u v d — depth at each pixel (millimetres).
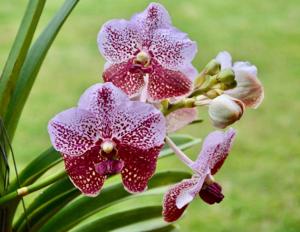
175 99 444
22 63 447
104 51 433
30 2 459
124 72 434
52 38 463
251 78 447
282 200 1156
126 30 430
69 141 413
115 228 516
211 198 423
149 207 522
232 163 1255
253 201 1148
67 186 477
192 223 1088
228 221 1098
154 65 435
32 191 429
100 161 418
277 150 1302
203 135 1350
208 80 435
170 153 507
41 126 1333
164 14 434
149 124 414
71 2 463
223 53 457
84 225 518
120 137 416
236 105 419
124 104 409
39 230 495
